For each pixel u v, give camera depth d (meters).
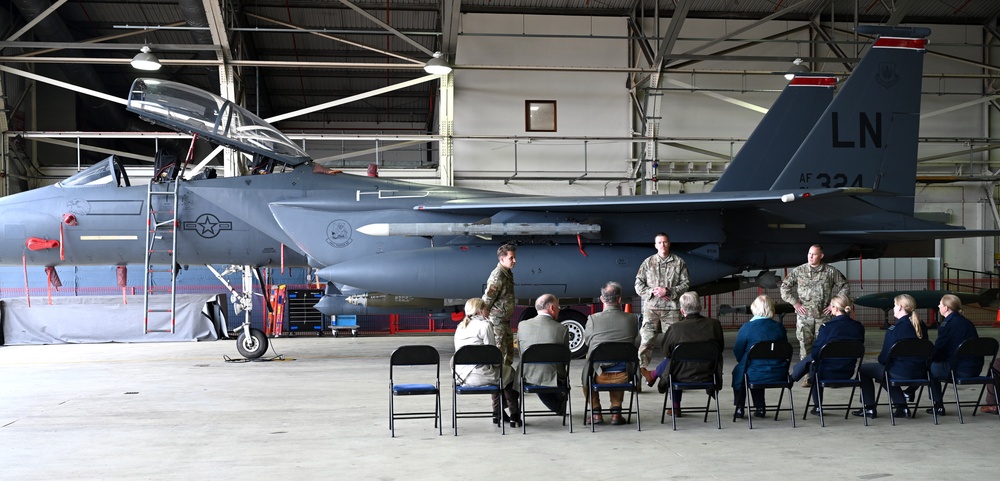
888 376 6.59
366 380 9.50
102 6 19.66
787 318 19.12
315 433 6.22
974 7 20.77
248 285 16.55
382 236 11.38
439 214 11.54
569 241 11.48
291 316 16.98
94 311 15.68
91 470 5.03
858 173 11.86
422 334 17.70
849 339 6.74
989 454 5.38
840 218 11.73
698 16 20.38
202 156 27.80
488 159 19.69
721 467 5.01
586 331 6.71
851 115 11.84
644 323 8.48
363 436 6.10
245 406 7.57
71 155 22.89
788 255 12.51
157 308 15.96
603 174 19.95
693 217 11.48
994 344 6.60
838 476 4.76
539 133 19.78
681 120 20.42
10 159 18.02
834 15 20.83
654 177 19.42
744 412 7.05
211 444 5.82
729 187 12.55
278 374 10.16
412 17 20.08
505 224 10.81
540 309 6.55
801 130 12.63
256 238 11.84
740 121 20.58
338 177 12.06
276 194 11.61
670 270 8.41
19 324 15.48
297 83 24.97
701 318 6.55
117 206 11.53
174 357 12.61
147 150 27.25
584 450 5.55
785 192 10.23
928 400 7.79
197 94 11.05
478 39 19.53
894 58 11.91
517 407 6.44
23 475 4.92
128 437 6.10
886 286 19.72
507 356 7.52
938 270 20.73
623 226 11.38
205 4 15.51
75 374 10.27
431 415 6.22
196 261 12.06
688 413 7.12
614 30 20.03
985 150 21.39
